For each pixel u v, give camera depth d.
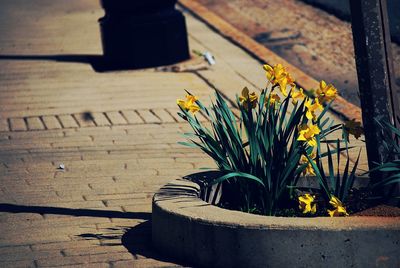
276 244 6.02
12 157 9.28
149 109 10.97
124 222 7.36
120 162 9.06
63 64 13.27
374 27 6.72
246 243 6.09
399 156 6.76
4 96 11.57
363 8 6.71
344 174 6.68
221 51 14.19
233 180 6.93
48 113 10.84
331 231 5.95
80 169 8.84
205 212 6.38
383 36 6.76
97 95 11.58
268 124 6.82
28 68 13.04
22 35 15.59
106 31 13.27
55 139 9.90
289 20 16.48
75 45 14.66
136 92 11.71
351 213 6.65
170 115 10.74
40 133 10.12
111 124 10.41
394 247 5.98
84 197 8.00
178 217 6.39
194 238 6.30
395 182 6.50
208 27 16.12
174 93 11.68
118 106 11.09
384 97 6.76
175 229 6.43
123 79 12.39
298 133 6.71
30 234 7.10
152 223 6.75
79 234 7.07
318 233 5.96
